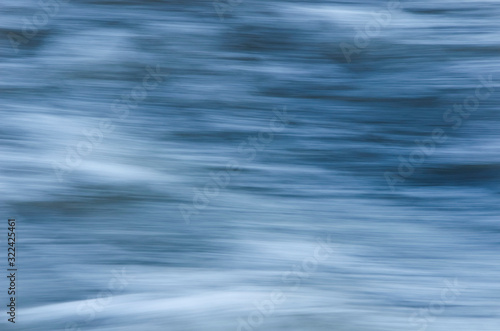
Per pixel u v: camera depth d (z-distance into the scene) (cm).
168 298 1251
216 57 2362
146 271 1346
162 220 1534
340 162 1852
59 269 1340
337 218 1583
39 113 2012
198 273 1343
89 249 1412
